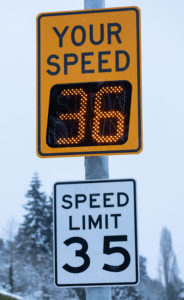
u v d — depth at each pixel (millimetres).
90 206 9852
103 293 9758
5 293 41812
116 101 10094
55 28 10336
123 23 10258
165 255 101438
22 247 74188
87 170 10055
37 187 76250
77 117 10109
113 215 9812
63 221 9867
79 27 10305
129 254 9742
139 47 10195
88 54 10234
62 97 10195
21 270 72812
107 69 10188
